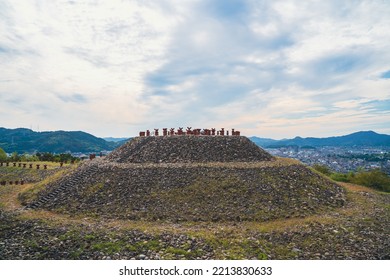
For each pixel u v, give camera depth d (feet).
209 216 97.19
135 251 73.51
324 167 226.17
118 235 81.71
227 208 101.50
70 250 73.51
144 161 142.10
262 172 126.21
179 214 98.07
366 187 180.55
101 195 110.22
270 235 84.79
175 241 78.64
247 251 74.84
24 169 191.83
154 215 97.50
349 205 118.52
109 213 99.81
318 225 92.38
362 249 78.02
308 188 121.90
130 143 168.14
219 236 82.89
